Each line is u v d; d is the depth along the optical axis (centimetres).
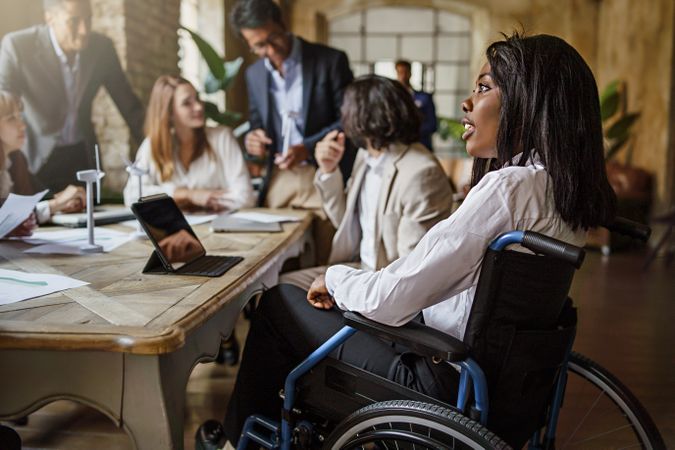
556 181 113
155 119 285
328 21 1141
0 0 252
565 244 100
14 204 178
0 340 101
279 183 316
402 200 210
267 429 157
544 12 1022
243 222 243
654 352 312
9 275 146
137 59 413
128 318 110
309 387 135
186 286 138
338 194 269
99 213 255
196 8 730
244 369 155
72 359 104
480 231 111
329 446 122
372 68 1174
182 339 104
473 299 116
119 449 202
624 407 141
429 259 112
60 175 286
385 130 212
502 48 120
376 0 1072
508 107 118
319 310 150
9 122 243
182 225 171
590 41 960
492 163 136
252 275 156
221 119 506
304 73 311
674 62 679
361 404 129
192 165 298
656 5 723
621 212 698
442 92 1168
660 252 630
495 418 119
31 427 216
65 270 154
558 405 147
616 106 773
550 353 119
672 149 682
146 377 103
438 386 125
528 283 111
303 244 261
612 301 418
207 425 186
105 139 329
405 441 111
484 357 114
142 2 419
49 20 281
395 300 114
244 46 847
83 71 304
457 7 1088
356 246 250
